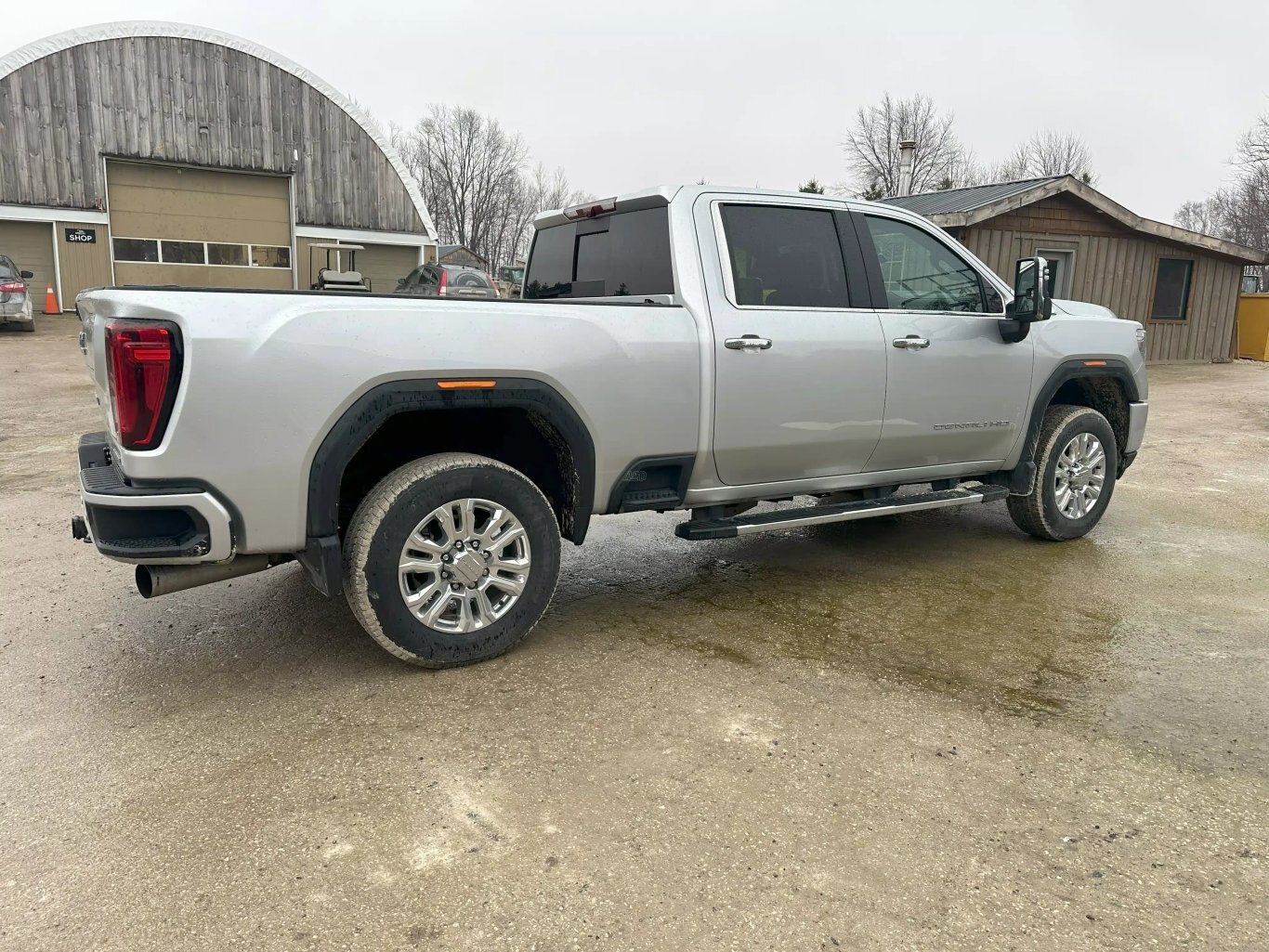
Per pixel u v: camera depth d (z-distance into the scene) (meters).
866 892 2.21
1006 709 3.19
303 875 2.25
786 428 4.05
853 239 4.32
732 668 3.51
